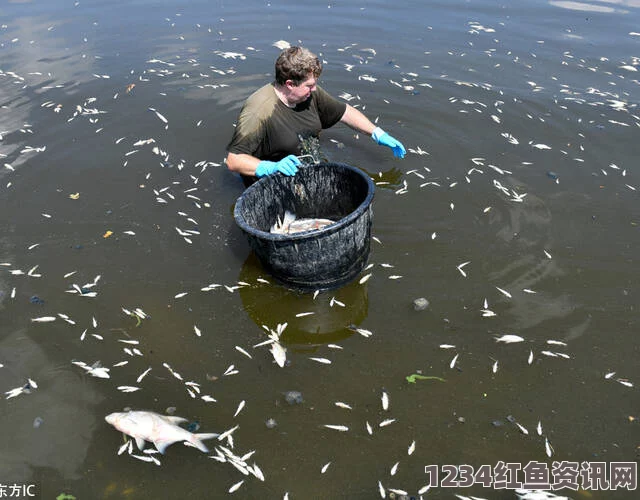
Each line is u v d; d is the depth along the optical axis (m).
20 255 3.87
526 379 2.89
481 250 3.78
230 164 3.99
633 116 5.30
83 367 3.03
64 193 4.54
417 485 2.44
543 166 4.67
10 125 5.53
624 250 3.71
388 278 3.59
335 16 8.23
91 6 9.24
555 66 6.36
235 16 8.47
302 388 2.89
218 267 3.75
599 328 3.15
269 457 2.57
